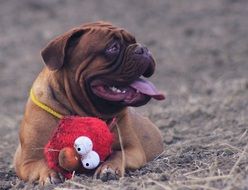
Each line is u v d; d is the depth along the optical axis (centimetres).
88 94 1048
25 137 1071
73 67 1046
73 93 1056
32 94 1086
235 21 2970
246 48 2584
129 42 1049
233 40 2706
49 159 1017
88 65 1034
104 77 1029
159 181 975
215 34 2803
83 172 1034
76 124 1010
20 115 1933
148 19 3117
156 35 2859
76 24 3091
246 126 1391
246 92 1845
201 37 2791
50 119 1064
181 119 1572
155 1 3397
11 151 1397
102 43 1029
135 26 3014
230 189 892
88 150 999
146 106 1841
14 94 2242
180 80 2250
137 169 1066
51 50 1042
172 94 2025
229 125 1440
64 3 3412
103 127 1018
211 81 2180
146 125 1198
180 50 2636
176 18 3091
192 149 1216
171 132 1434
